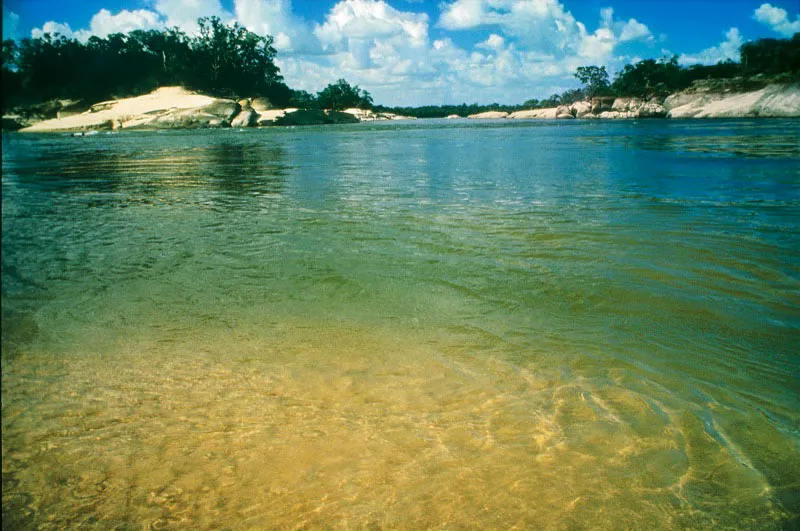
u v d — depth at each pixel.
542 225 6.23
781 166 11.50
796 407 2.62
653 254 4.98
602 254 5.03
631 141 22.33
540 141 23.83
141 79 71.19
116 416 2.58
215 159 16.39
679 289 4.12
